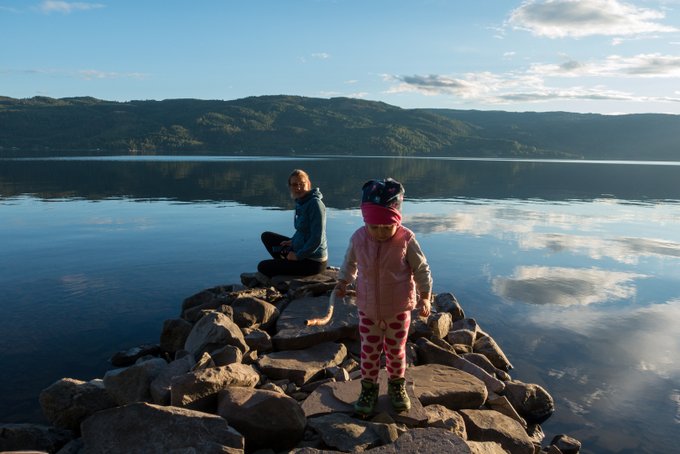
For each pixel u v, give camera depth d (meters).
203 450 2.86
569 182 33.31
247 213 15.66
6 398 4.28
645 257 10.20
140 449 2.97
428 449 2.98
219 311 5.04
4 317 6.18
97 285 7.58
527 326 6.28
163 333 5.25
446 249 10.69
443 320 5.36
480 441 3.60
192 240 11.22
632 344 5.74
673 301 7.35
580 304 7.16
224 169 42.47
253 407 3.20
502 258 9.92
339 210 16.25
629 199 21.80
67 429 3.70
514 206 18.56
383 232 3.30
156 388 3.65
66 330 5.80
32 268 8.56
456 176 38.62
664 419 4.18
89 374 4.77
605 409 4.34
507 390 4.39
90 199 19.30
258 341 4.66
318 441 3.21
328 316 3.58
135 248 10.32
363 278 3.43
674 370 5.09
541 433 3.98
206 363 4.03
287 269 6.41
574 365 5.20
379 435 3.20
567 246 11.20
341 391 3.78
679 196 23.53
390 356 3.51
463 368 4.60
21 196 20.05
